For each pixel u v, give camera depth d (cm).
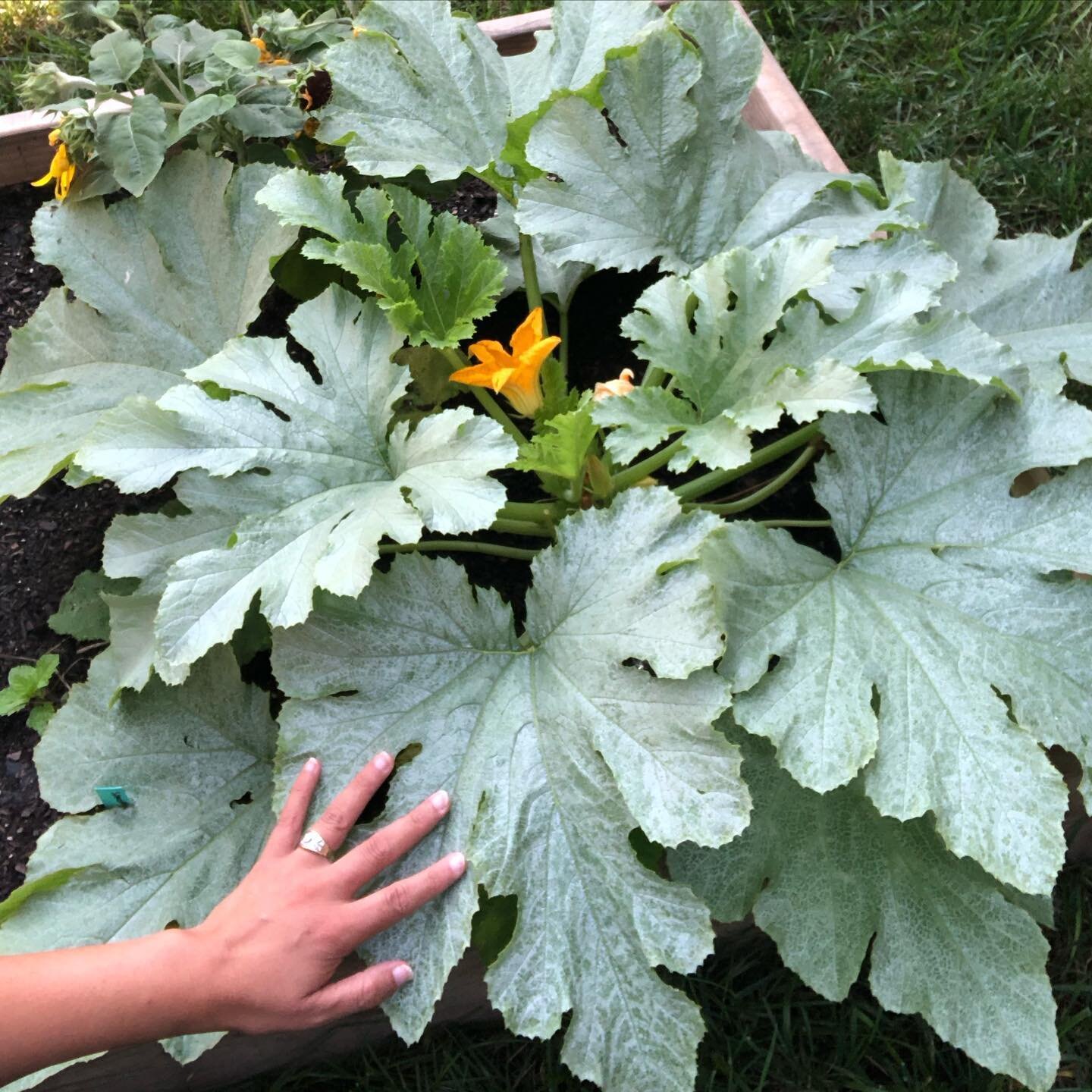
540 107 193
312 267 223
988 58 312
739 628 166
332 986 152
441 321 194
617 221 196
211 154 221
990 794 158
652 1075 155
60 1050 144
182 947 149
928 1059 203
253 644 197
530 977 156
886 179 204
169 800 177
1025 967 170
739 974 208
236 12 296
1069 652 166
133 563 172
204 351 207
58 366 204
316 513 170
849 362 177
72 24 221
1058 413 175
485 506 159
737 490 227
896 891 174
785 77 251
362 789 159
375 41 204
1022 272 208
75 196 209
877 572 177
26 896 167
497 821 161
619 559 166
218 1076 196
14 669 204
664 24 194
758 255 193
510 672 171
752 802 159
